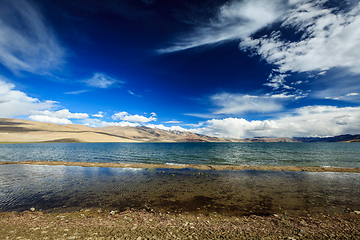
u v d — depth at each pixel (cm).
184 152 6788
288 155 5469
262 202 1314
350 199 1371
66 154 5447
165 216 1039
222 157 4822
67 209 1159
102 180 2019
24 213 1080
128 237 718
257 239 705
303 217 1023
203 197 1436
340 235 743
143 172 2541
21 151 6372
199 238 718
